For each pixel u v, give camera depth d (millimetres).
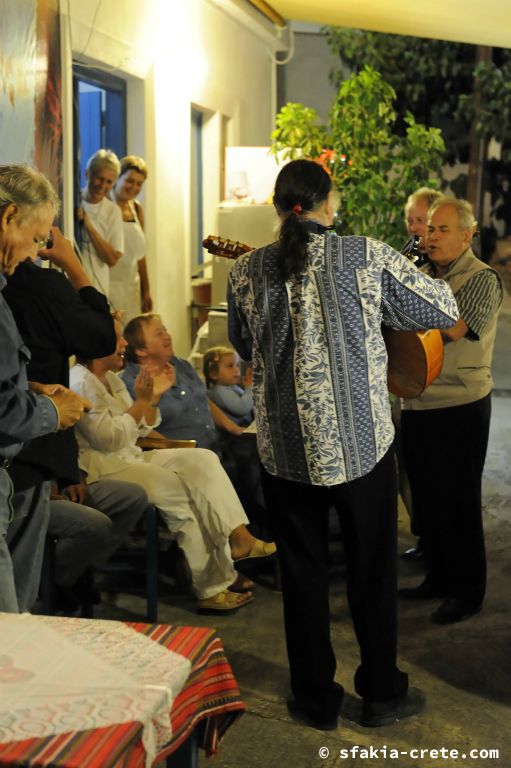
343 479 2916
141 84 6387
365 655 3123
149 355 4391
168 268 6922
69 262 3062
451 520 3959
